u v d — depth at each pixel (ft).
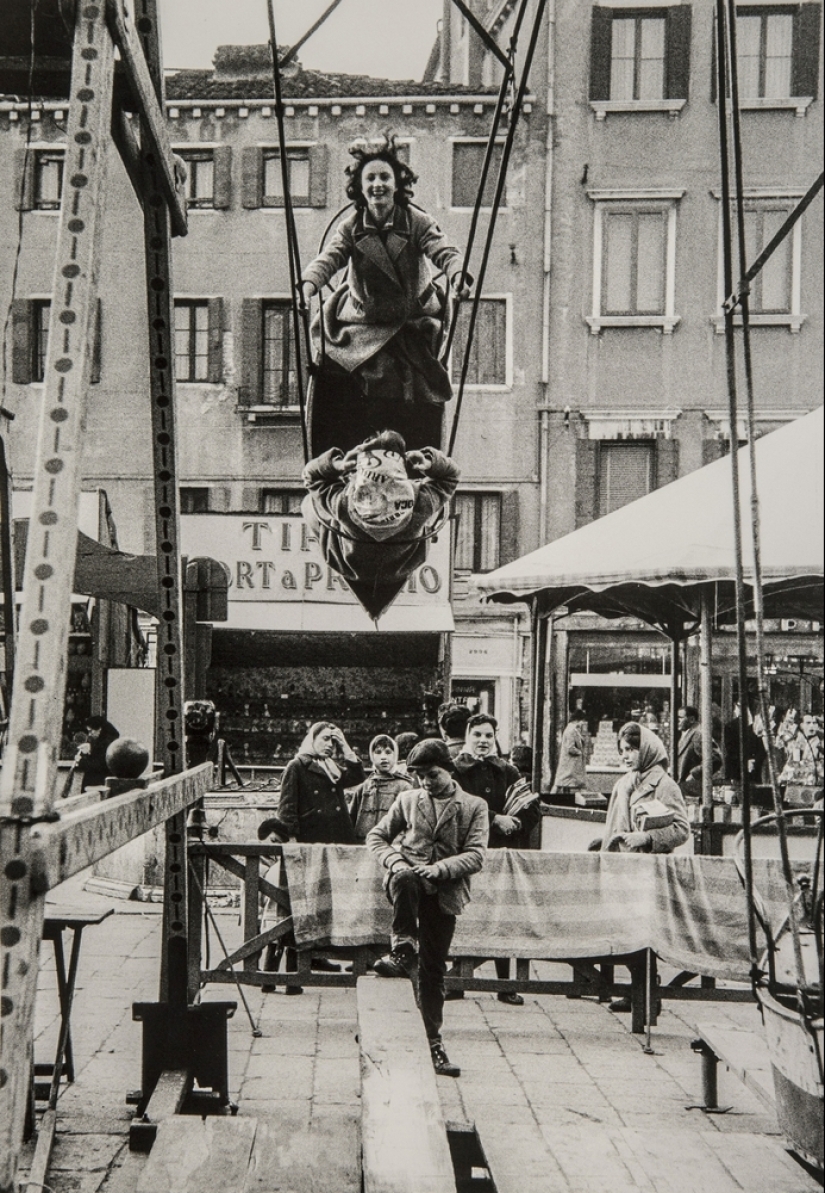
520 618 78.28
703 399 78.18
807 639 33.60
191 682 29.17
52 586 9.10
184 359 80.69
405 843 21.75
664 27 77.97
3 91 14.12
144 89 14.19
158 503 16.98
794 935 11.19
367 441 34.71
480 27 25.67
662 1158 14.48
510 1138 17.30
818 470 11.89
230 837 38.91
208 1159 12.82
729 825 29.50
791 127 71.05
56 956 18.33
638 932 24.68
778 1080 12.26
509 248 79.25
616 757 75.51
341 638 66.69
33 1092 16.15
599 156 78.89
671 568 28.02
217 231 80.48
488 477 79.15
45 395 9.55
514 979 27.45
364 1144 12.89
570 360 79.10
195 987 23.72
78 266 9.87
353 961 25.22
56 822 8.71
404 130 79.15
